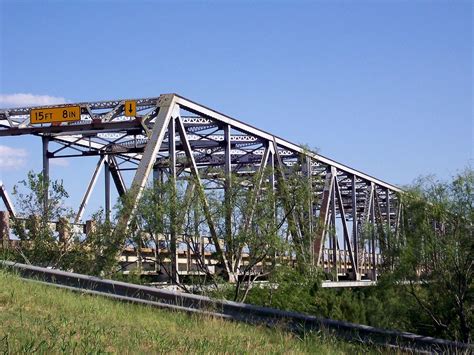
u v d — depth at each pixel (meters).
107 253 25.20
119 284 14.50
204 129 34.03
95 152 33.28
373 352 12.28
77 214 27.08
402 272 23.75
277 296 26.73
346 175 50.69
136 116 28.23
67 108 28.95
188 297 13.99
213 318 12.61
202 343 10.19
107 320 11.42
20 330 9.29
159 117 27.97
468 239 22.86
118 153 33.28
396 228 24.75
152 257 27.95
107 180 36.12
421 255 23.42
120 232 25.59
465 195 23.30
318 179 31.78
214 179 33.28
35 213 24.86
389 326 24.06
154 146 27.25
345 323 13.18
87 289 14.31
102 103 28.78
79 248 25.03
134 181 26.70
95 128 28.88
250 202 27.94
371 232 25.48
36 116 29.33
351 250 46.69
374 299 25.27
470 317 23.17
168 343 10.02
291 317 13.19
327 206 43.91
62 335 9.36
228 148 33.47
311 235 29.75
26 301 11.73
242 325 12.70
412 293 23.61
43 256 24.11
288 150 39.88
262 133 36.47
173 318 12.62
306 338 12.05
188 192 27.45
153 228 26.53
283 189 29.47
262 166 34.62
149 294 14.25
